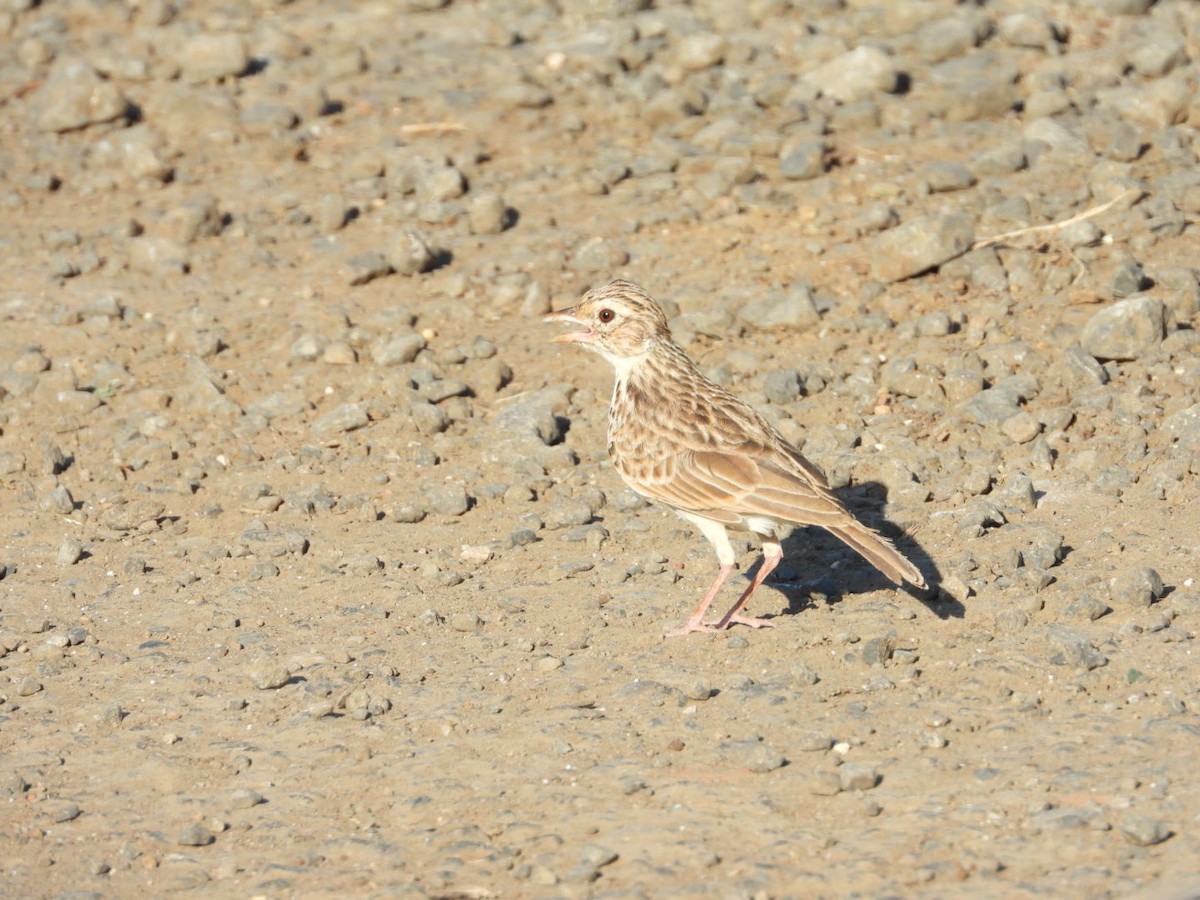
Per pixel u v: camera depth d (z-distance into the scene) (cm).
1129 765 887
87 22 2606
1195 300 1568
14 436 1505
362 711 1016
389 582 1224
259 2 2705
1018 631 1067
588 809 890
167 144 2161
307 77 2362
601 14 2491
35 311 1727
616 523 1310
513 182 2003
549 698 1027
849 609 1123
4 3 2623
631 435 1127
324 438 1484
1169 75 2158
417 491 1381
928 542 1217
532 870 833
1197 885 762
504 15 2562
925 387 1464
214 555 1285
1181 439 1323
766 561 1115
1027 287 1652
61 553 1286
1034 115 2044
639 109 2152
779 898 794
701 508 1091
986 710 967
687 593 1182
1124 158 1892
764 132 2034
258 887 843
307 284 1772
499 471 1409
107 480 1431
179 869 867
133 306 1739
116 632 1169
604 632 1124
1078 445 1352
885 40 2331
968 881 794
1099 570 1145
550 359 1611
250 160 2112
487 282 1753
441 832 881
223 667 1103
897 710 976
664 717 988
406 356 1602
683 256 1786
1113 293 1591
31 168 2100
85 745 1009
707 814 876
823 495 1052
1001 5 2433
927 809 862
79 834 909
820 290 1681
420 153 2055
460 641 1123
